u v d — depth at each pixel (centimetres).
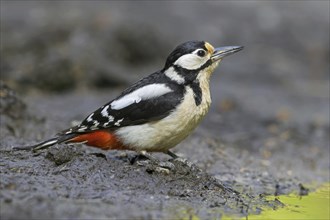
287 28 2709
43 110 1486
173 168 945
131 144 959
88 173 913
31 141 1152
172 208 833
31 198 771
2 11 2455
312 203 1012
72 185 866
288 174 1225
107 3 2725
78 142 975
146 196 866
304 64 2405
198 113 955
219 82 2136
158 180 923
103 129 957
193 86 963
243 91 2019
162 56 2275
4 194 777
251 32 2650
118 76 1978
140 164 955
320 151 1421
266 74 2261
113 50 2088
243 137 1480
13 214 721
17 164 932
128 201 830
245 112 1733
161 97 934
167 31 2448
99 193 847
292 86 2142
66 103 1688
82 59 1939
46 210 741
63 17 2178
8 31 2186
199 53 970
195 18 2725
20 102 1287
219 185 969
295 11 2903
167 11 2756
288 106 1850
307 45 2558
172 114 934
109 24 2152
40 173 905
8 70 1902
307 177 1222
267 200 990
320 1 3025
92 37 2061
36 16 2347
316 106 1870
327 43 2591
